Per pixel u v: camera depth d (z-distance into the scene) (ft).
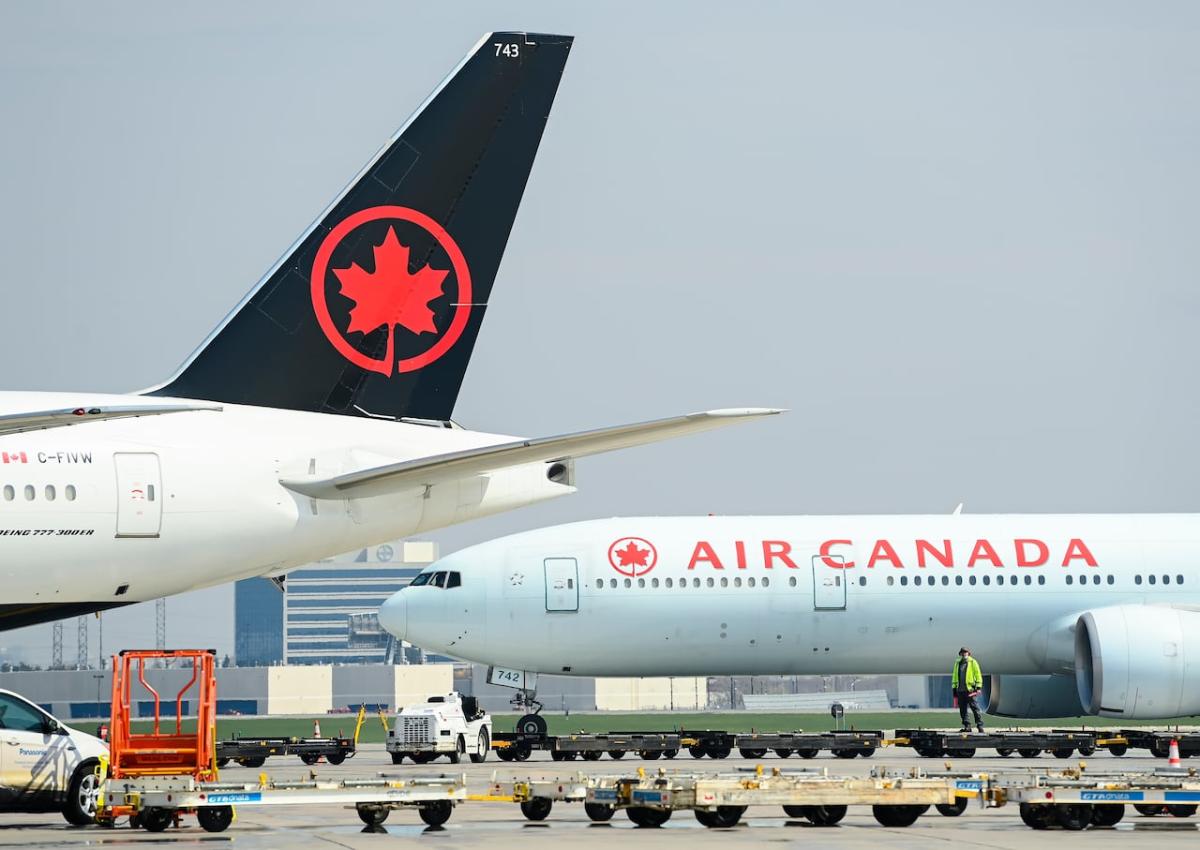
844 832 186.39
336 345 240.12
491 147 244.42
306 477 234.79
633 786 194.39
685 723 611.88
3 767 193.88
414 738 312.71
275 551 234.38
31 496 220.02
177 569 229.86
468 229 244.42
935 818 208.64
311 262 239.30
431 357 244.22
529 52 245.65
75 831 192.85
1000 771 264.31
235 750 311.06
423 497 241.35
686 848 165.99
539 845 169.78
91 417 184.55
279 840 178.60
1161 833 186.60
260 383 237.86
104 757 201.77
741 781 191.01
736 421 203.62
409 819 208.64
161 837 183.52
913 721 628.69
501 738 330.54
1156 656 342.64
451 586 349.41
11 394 228.02
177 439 230.07
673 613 350.23
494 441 245.65
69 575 223.92
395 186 241.76
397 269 241.96
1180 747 325.83
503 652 350.23
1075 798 189.78
